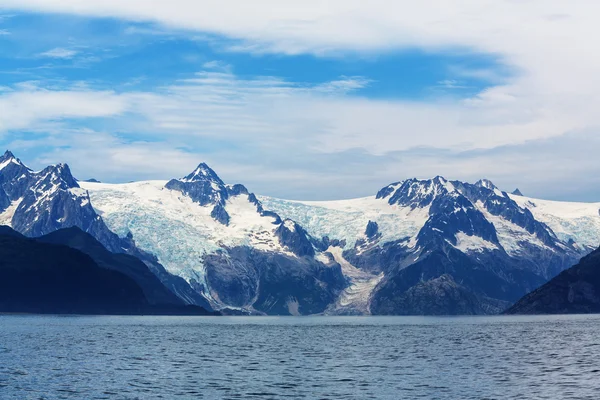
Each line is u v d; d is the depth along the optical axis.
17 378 162.25
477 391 147.12
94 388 149.88
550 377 166.50
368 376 172.50
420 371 182.25
